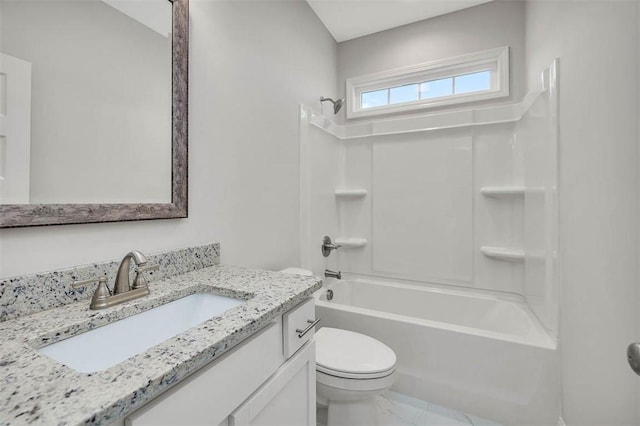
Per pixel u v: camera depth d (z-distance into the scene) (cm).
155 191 110
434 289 235
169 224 117
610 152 105
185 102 120
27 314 75
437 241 241
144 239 107
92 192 91
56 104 83
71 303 83
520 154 210
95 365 72
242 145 156
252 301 86
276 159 185
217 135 140
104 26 94
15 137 75
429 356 162
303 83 219
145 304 86
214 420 64
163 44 112
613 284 104
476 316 214
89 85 90
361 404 133
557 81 142
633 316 96
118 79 98
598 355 112
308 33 227
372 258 266
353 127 270
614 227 104
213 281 107
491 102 230
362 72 273
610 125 105
